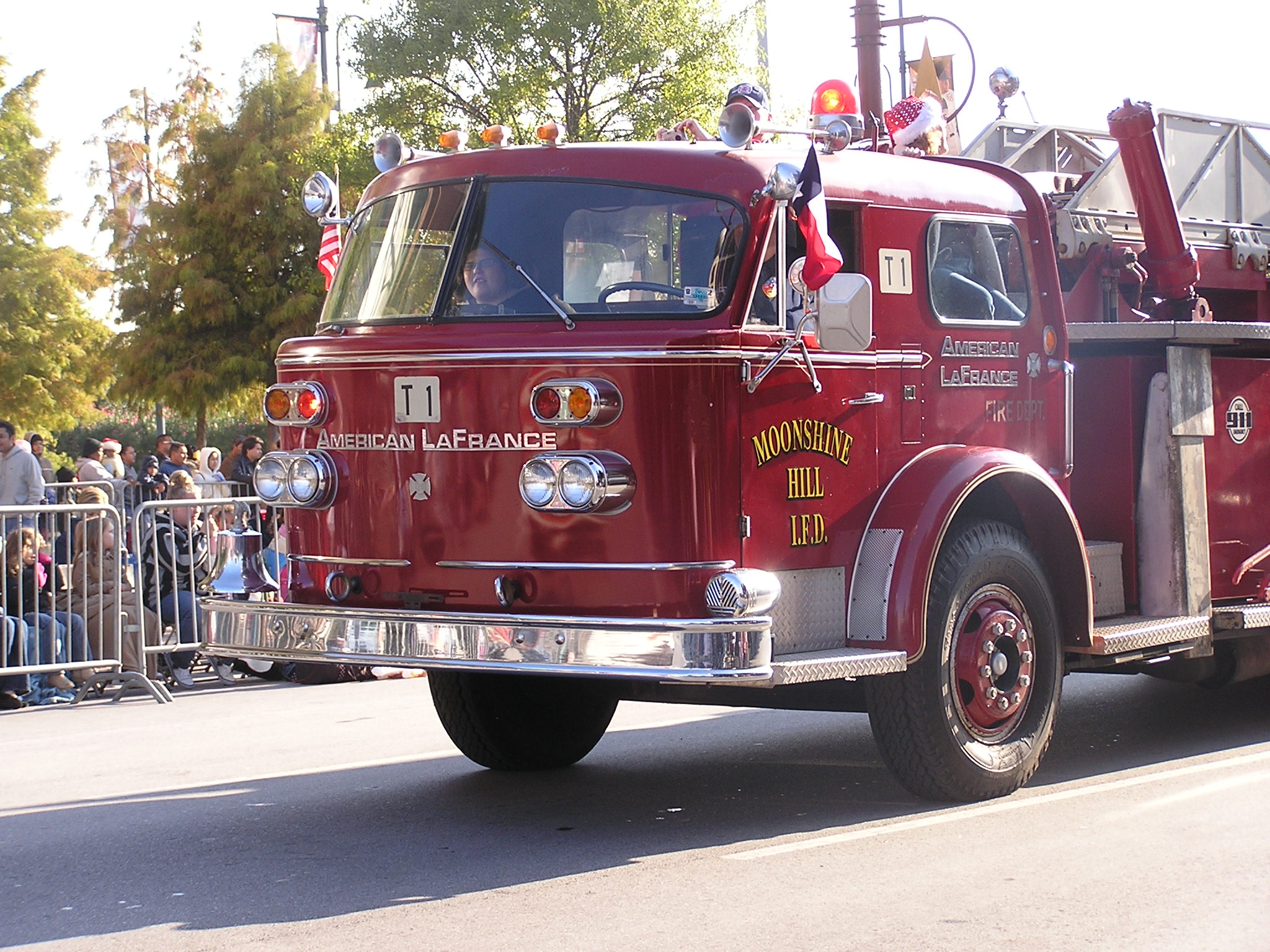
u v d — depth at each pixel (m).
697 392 6.36
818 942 5.12
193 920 5.62
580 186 6.93
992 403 7.75
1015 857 6.23
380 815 7.38
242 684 12.66
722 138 6.72
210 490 16.12
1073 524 7.51
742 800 7.60
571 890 5.90
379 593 6.94
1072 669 8.05
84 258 42.97
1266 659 9.41
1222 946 5.02
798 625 6.71
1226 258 9.74
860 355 7.03
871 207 7.25
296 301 36.56
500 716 8.20
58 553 13.23
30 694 11.66
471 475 6.64
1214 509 8.73
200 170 37.81
